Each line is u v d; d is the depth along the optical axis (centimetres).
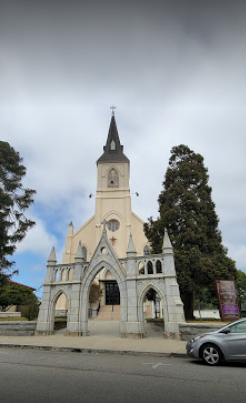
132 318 1498
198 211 2183
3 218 2147
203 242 2069
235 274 1945
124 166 4297
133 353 1033
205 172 2438
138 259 1634
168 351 1023
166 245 1567
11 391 541
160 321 2302
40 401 480
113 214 3956
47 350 1168
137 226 3838
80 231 3938
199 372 712
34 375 677
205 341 833
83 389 555
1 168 2372
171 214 2166
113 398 498
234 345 794
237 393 529
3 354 1043
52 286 1795
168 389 556
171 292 1463
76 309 1652
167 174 2458
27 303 2725
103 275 3438
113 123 5119
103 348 1110
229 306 1459
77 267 1759
